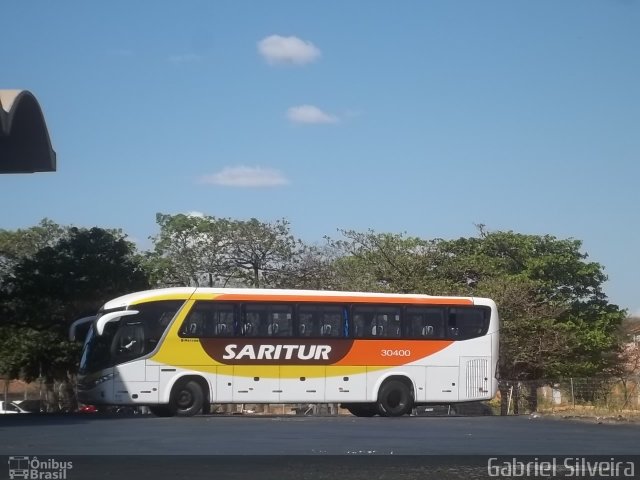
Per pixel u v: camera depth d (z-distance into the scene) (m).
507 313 43.38
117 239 41.25
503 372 44.34
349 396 27.14
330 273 47.41
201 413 26.06
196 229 48.81
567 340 45.38
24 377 39.97
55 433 19.72
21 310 38.06
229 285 49.06
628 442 18.94
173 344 25.84
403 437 19.69
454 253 49.88
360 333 27.50
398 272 44.44
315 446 17.17
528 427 23.50
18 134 23.98
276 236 48.88
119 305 26.05
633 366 53.22
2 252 48.66
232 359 26.20
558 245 51.75
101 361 25.56
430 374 27.95
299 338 26.89
